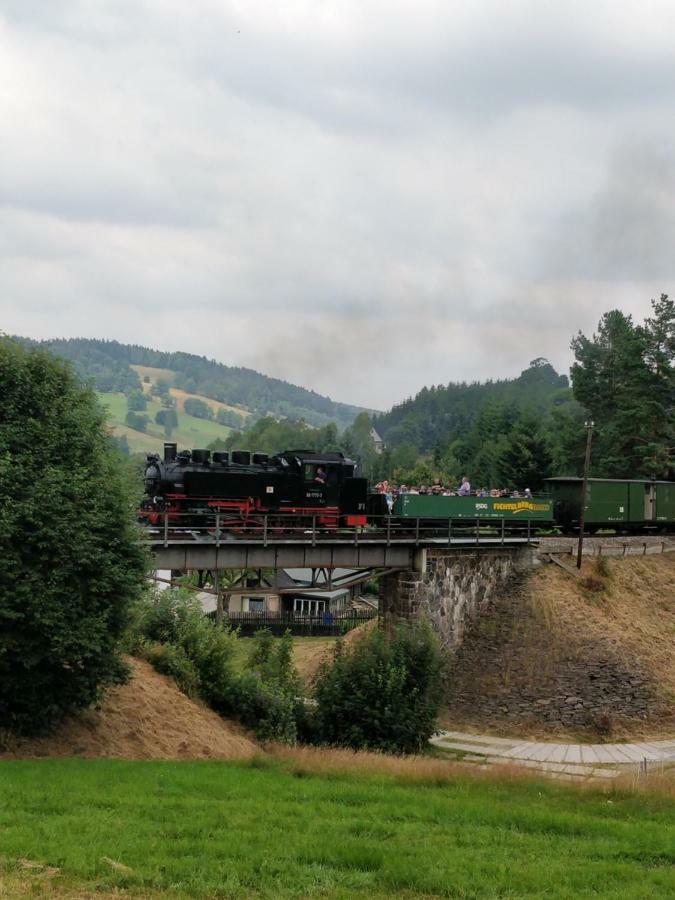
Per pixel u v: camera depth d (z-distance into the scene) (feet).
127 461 77.61
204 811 52.44
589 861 47.75
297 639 203.82
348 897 39.17
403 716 102.94
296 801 58.18
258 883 40.29
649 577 159.43
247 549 113.50
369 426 586.04
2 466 65.62
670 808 64.95
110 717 77.20
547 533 165.48
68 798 52.80
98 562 68.85
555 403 563.48
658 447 196.85
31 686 67.92
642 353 205.46
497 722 124.88
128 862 41.63
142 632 94.38
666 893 42.45
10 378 69.31
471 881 42.24
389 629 129.90
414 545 128.47
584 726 122.11
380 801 60.13
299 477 136.36
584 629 133.59
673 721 122.83
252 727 94.17
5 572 64.39
